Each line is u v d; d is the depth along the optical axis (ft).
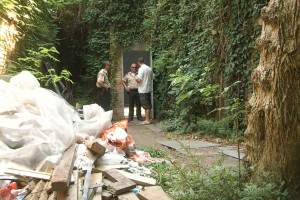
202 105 30.04
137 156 17.95
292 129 12.37
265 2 22.76
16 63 24.14
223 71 27.35
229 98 26.07
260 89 12.91
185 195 11.89
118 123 19.45
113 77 43.57
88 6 44.04
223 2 26.78
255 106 13.00
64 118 15.79
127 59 48.47
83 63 45.91
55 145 13.51
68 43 45.57
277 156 12.55
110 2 42.78
